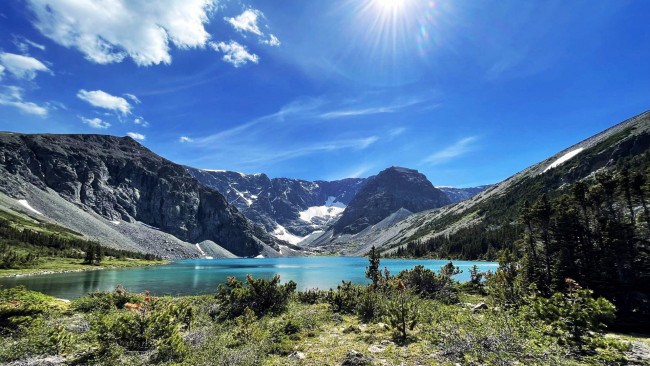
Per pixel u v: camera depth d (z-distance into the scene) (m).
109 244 193.75
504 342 9.11
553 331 10.95
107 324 12.20
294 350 11.69
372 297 19.28
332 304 22.84
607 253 29.31
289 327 15.47
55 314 19.08
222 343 12.16
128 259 156.25
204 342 12.65
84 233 194.38
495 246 142.75
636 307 25.84
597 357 9.48
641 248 30.20
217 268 127.50
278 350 11.94
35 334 12.86
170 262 186.12
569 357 9.20
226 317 19.97
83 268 101.44
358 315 18.86
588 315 10.91
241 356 10.37
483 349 9.11
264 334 13.61
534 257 34.59
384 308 17.44
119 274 87.06
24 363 10.75
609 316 10.95
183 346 11.36
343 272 95.88
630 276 29.00
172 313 16.16
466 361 8.97
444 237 196.00
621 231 30.12
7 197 190.12
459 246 168.12
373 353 10.63
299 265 151.25
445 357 9.52
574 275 29.80
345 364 9.53
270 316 19.48
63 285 57.28
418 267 29.36
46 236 130.75
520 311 12.93
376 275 27.45
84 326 16.31
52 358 11.32
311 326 16.22
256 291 21.62
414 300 14.92
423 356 9.89
